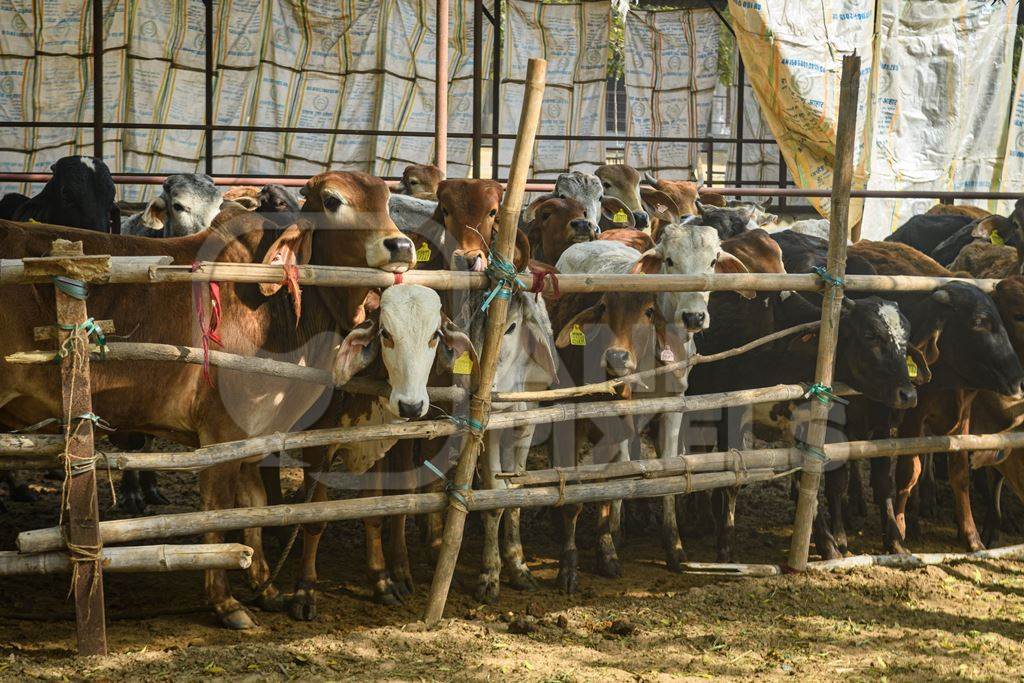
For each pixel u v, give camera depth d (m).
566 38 15.12
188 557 4.99
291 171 14.55
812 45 12.77
